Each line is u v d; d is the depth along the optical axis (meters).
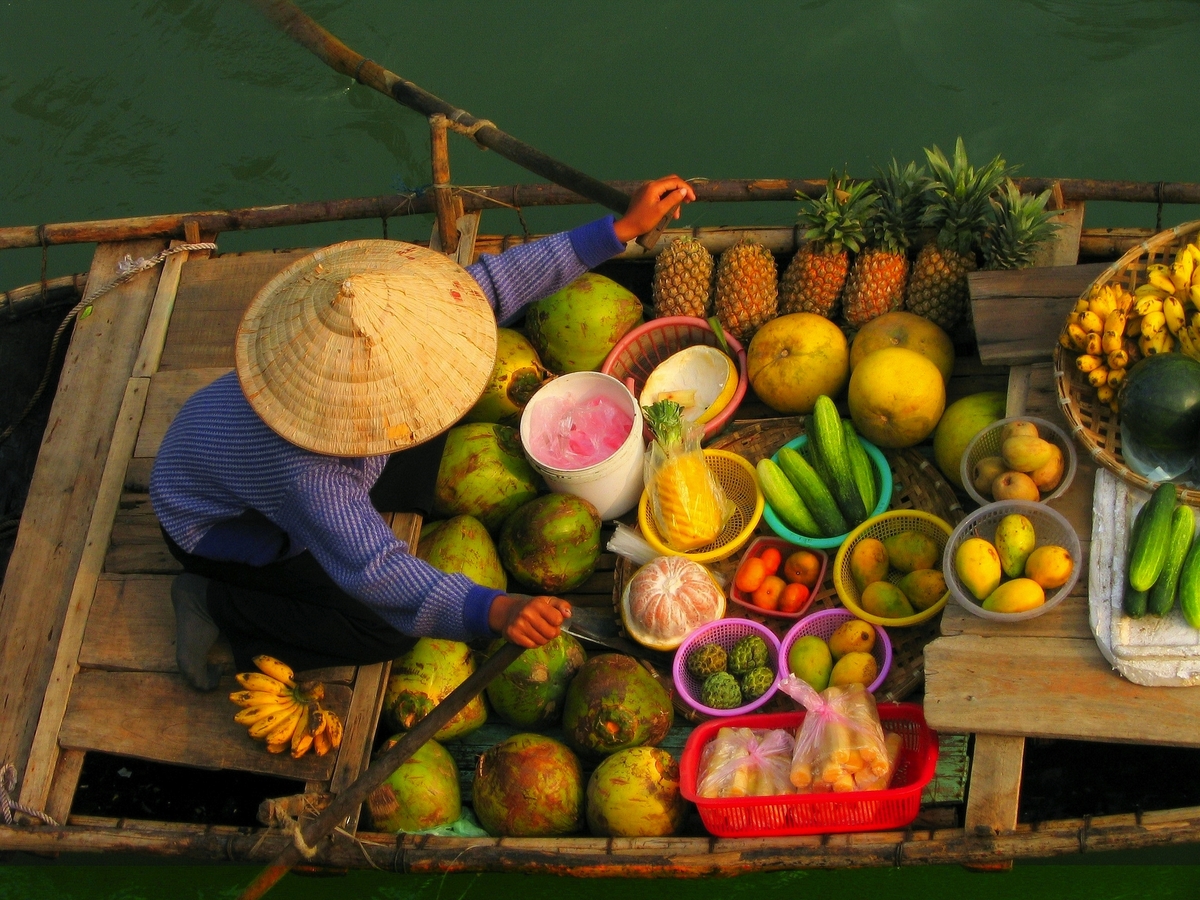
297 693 3.72
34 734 3.92
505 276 3.70
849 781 3.33
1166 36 5.88
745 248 4.60
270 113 6.59
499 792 3.67
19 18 6.92
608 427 4.30
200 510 3.34
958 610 3.52
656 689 3.83
